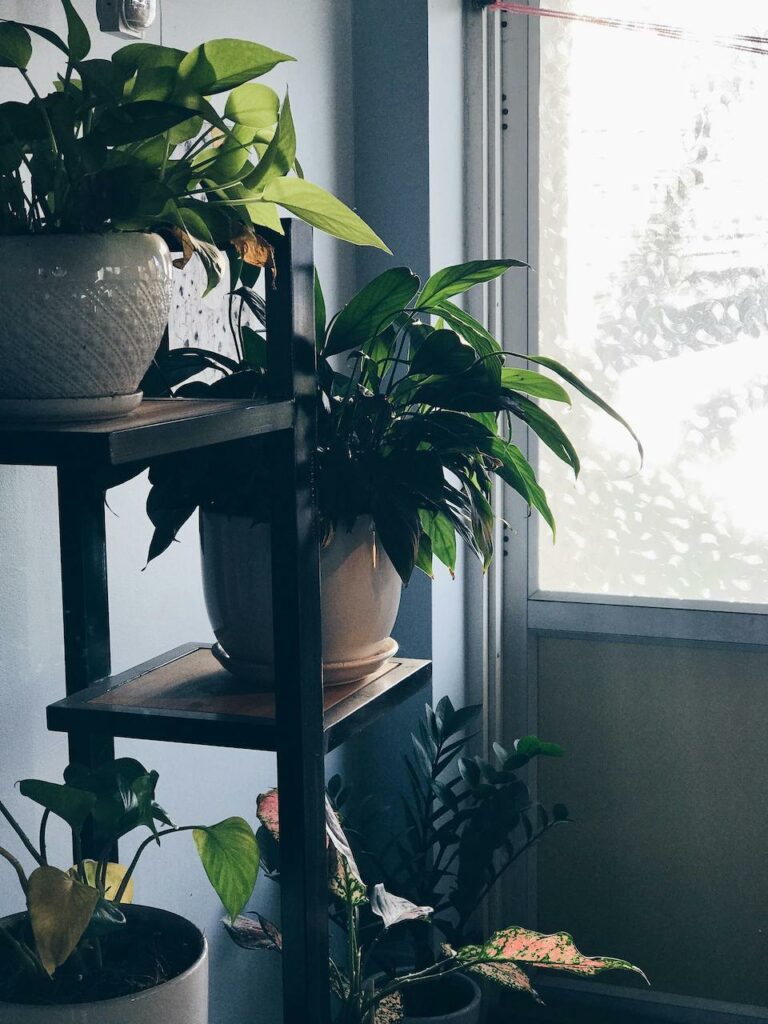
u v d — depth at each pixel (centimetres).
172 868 169
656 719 247
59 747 140
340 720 122
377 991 177
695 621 239
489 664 253
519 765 207
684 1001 248
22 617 132
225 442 111
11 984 100
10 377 89
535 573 252
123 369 93
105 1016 94
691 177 231
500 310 246
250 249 103
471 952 160
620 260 239
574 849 255
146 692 125
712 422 237
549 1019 249
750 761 241
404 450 131
